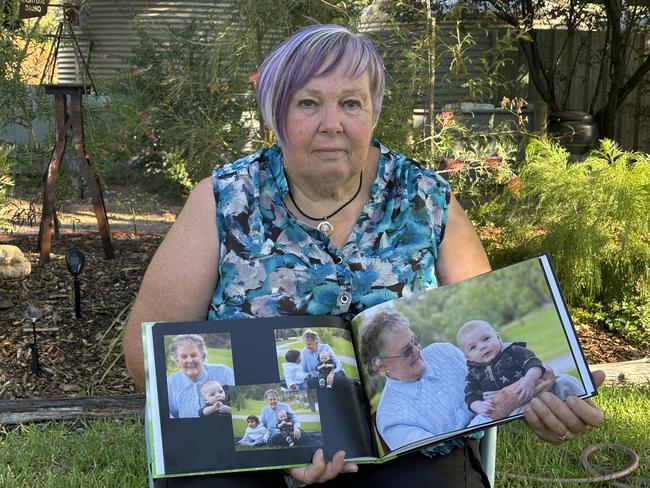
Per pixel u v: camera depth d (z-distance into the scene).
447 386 1.66
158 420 1.58
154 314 1.87
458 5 5.42
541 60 11.27
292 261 1.83
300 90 1.74
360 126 1.77
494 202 5.41
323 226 1.85
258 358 1.66
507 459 2.80
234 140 5.46
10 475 2.65
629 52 11.02
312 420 1.62
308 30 1.77
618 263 4.85
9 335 4.32
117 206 8.27
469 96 5.42
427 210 1.90
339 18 4.93
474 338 1.68
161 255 1.87
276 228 1.85
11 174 5.83
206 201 1.87
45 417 3.26
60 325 4.45
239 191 1.86
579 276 4.87
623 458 2.83
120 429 3.05
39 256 5.63
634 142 11.87
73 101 5.55
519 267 1.70
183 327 1.65
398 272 1.86
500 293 1.70
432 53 4.95
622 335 4.68
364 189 1.91
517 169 5.48
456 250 1.94
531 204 5.21
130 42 9.45
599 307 4.96
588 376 1.63
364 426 1.66
